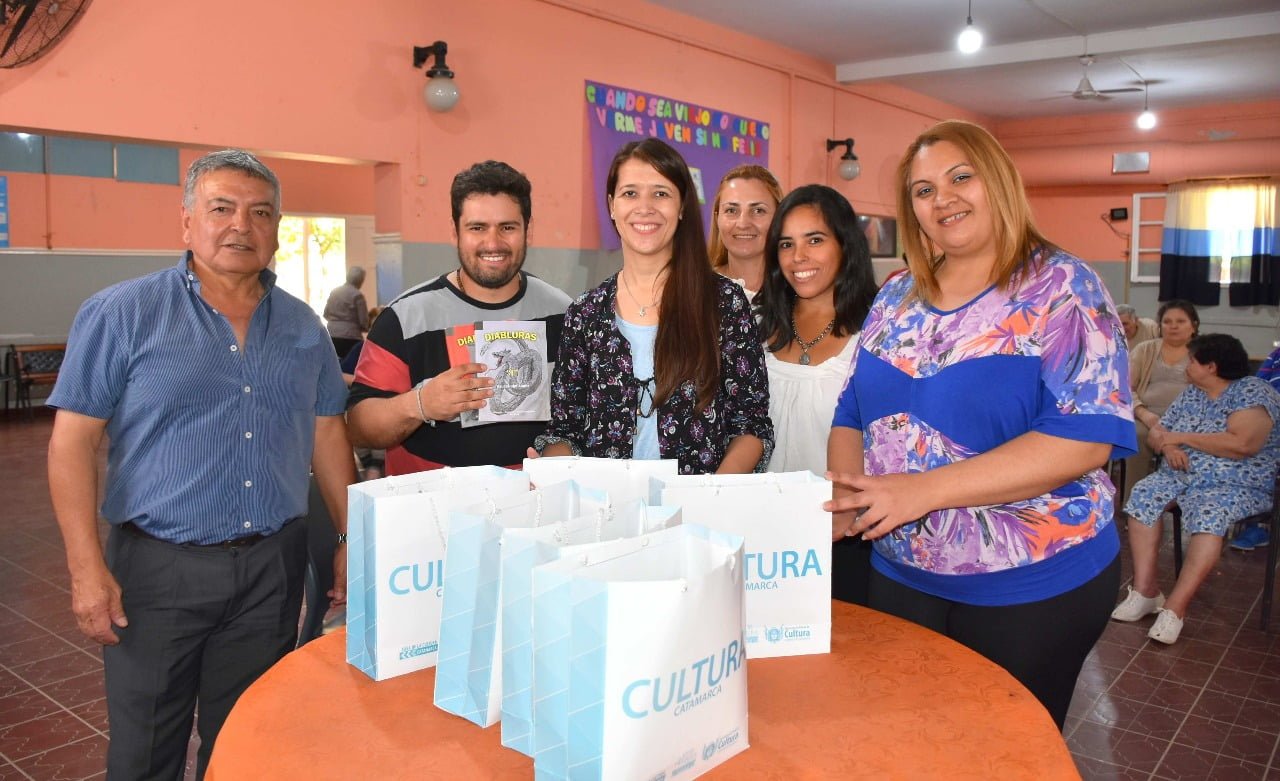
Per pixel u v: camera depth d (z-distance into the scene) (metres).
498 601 1.16
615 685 0.96
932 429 1.59
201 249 1.82
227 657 1.95
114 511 1.84
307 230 14.35
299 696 1.27
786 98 9.28
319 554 2.28
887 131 10.79
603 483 1.43
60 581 4.36
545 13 6.91
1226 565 4.85
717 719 1.07
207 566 1.85
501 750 1.12
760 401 1.95
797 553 1.39
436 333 2.26
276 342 1.94
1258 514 3.98
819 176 9.82
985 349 1.54
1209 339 4.02
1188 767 2.78
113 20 4.78
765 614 1.39
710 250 2.98
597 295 1.96
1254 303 11.83
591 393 1.94
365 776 1.07
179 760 1.94
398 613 1.31
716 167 8.46
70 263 9.84
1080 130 12.68
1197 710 3.15
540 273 7.03
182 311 1.83
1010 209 1.55
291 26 5.50
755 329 1.95
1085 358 1.46
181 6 5.02
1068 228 13.12
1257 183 11.68
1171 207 12.20
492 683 1.17
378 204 6.34
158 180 10.30
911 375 1.63
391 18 5.99
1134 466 5.45
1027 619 1.56
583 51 7.21
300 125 5.59
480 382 1.93
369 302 12.41
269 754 1.12
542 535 1.13
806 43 9.01
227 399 1.85
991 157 1.55
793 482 1.41
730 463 1.85
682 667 1.01
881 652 1.42
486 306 2.29
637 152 1.84
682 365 1.84
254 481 1.89
